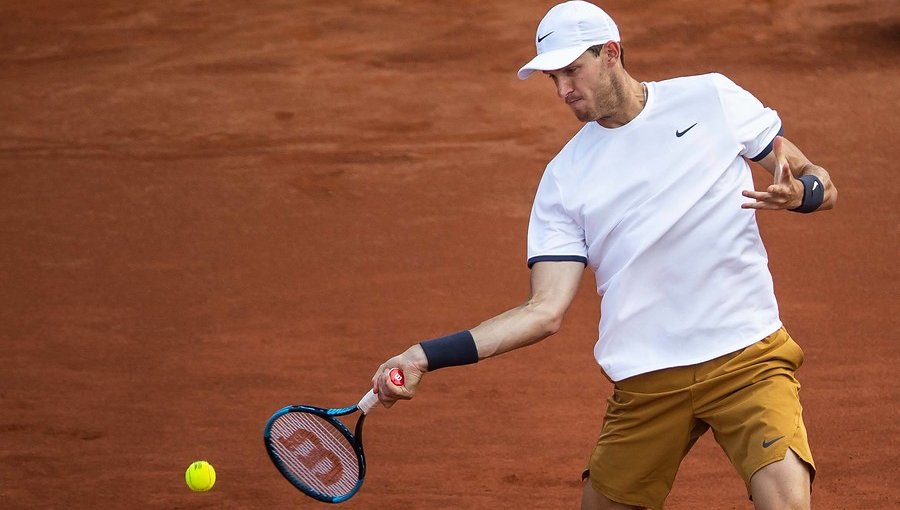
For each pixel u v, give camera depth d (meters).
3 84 56.78
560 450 23.28
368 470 22.66
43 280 35.06
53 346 30.17
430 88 53.34
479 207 40.16
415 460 23.05
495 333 14.26
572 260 14.73
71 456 23.80
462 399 26.00
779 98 49.47
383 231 38.31
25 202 42.16
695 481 21.67
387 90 53.38
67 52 61.19
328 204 41.03
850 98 48.91
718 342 14.45
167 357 29.23
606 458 15.42
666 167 14.22
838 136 44.97
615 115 14.43
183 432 24.83
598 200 14.38
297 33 61.72
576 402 25.64
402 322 30.98
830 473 21.83
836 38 56.50
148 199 42.12
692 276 14.34
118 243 38.06
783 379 14.48
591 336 29.55
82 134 49.78
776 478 13.81
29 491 22.23
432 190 41.97
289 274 34.88
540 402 25.69
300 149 46.88
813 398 25.25
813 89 50.28
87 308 32.81
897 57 53.44
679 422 14.82
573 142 14.88
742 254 14.44
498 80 53.84
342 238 37.78
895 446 22.86
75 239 38.50
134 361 29.06
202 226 39.41
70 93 54.97
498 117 49.53
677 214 14.16
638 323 14.62
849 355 27.52
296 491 21.91
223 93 54.03
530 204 40.34
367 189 42.34
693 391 14.54
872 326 29.23
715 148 14.29
